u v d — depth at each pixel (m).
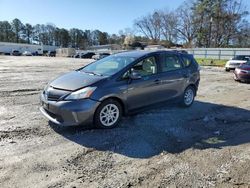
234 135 5.28
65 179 3.49
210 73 18.97
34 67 22.06
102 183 3.42
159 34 87.81
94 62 6.59
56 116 5.12
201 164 3.99
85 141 4.75
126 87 5.55
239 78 13.20
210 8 64.00
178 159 4.15
